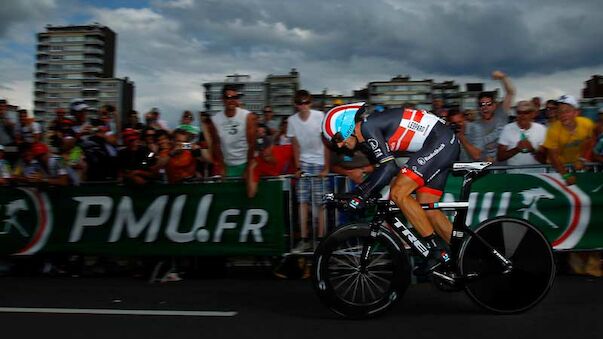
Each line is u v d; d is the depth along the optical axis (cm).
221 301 368
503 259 314
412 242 321
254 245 452
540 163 482
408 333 283
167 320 316
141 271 481
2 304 363
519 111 480
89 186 482
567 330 283
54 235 485
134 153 475
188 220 464
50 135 640
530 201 440
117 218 476
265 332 289
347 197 313
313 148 490
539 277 319
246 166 469
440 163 324
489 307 316
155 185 470
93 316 327
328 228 448
